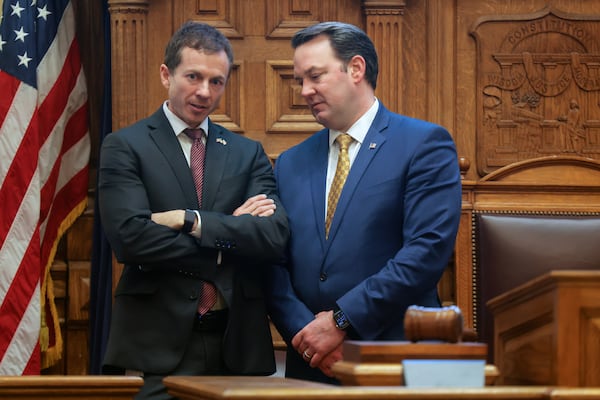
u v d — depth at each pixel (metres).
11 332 6.15
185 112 4.48
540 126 6.60
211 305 4.36
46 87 6.44
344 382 2.97
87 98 6.63
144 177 4.42
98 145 6.68
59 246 6.61
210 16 6.61
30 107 6.30
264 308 4.53
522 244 5.31
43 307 6.41
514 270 5.28
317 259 4.54
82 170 6.57
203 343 4.33
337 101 4.61
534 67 6.61
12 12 6.38
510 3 6.62
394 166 4.54
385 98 6.49
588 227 5.35
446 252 4.44
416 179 4.50
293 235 4.63
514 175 6.24
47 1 6.49
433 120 6.61
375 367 2.87
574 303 3.05
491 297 5.28
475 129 6.62
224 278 4.37
